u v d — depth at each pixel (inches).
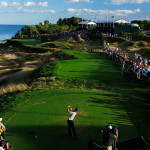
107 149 265.4
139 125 434.0
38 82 858.1
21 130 407.8
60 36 3093.0
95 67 1106.1
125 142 292.7
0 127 338.6
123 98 620.1
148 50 1764.3
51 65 1152.2
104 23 3085.6
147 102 611.2
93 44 2469.2
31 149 337.7
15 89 822.5
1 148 270.7
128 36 2637.8
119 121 451.2
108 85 797.9
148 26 3946.9
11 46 2851.9
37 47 2223.2
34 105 558.9
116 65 1168.8
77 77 891.4
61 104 562.6
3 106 562.9
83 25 3499.0
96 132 393.7
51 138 373.4
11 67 1433.3
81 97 626.5
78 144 351.3
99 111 508.7
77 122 439.2
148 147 283.4
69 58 1491.1
